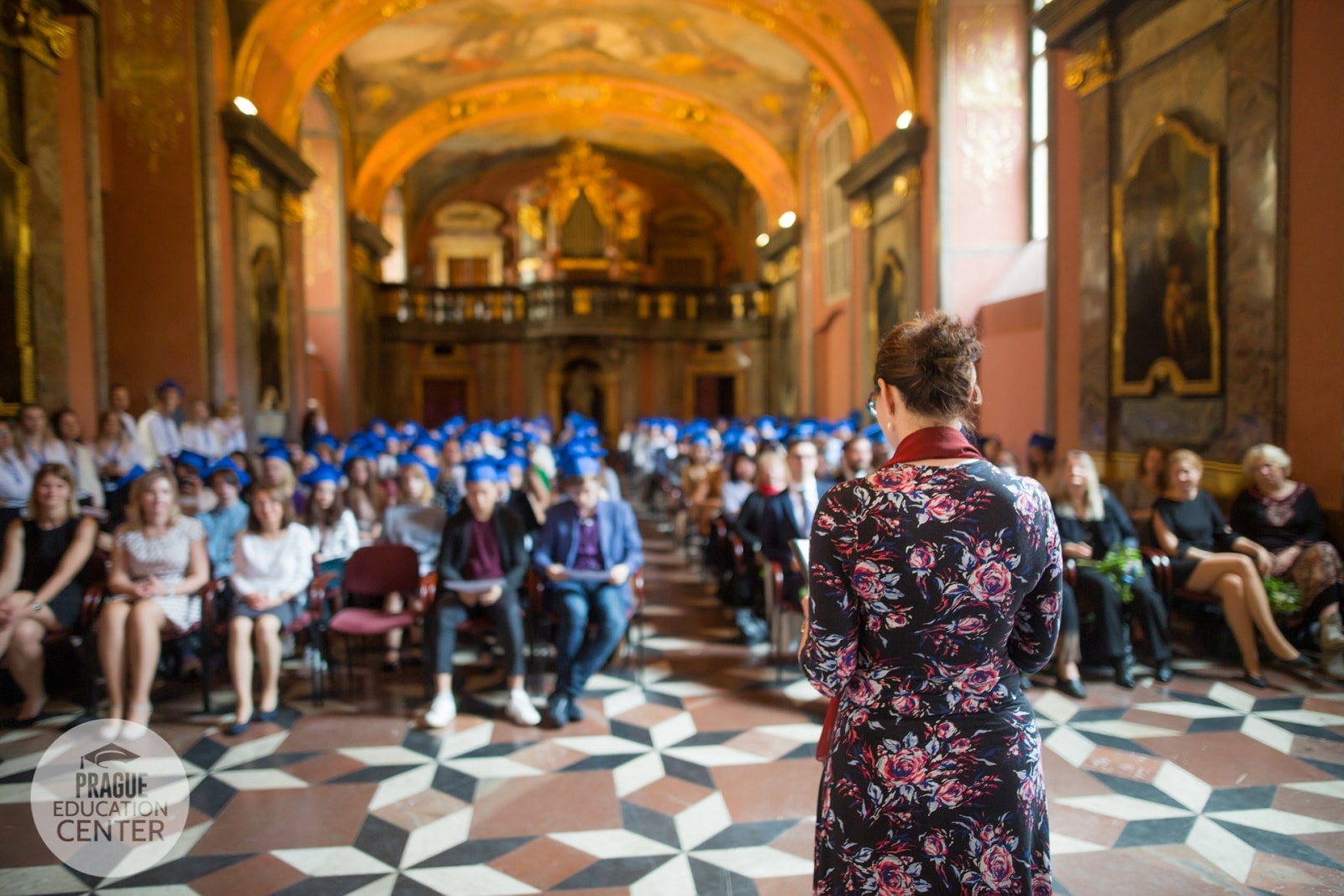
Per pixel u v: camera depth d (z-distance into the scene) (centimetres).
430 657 498
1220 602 518
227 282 1052
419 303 2458
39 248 646
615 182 2573
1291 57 553
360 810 365
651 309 2508
